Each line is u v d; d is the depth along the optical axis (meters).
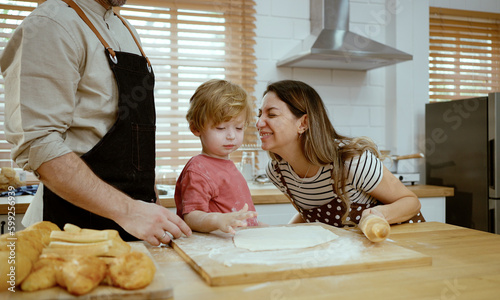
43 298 0.53
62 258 0.59
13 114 0.88
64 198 0.88
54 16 0.91
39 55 0.87
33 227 0.67
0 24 2.19
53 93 0.89
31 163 0.84
